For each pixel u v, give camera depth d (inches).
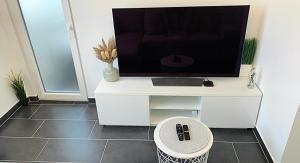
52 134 89.2
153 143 82.8
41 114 101.9
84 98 108.6
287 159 65.5
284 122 63.7
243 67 87.2
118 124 89.4
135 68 87.4
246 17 73.8
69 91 110.0
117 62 93.4
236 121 83.9
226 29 76.7
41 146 83.4
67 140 85.8
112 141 84.5
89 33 92.0
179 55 83.4
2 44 94.7
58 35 95.5
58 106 107.3
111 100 83.6
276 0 69.1
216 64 83.4
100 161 76.0
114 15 78.0
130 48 83.5
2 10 90.4
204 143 59.6
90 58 97.6
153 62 85.6
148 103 83.0
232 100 79.5
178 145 59.1
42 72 105.8
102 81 90.4
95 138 86.3
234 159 74.9
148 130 89.4
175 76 87.7
